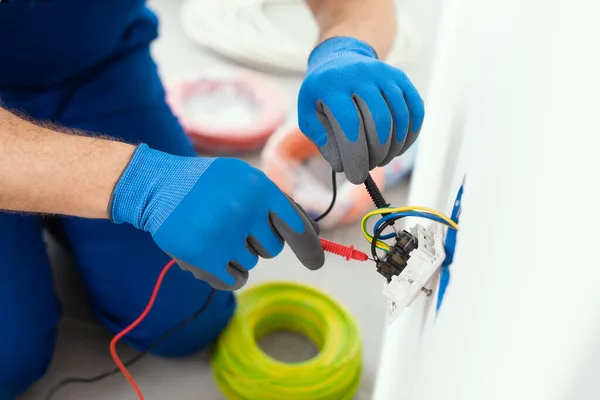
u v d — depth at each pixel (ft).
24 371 3.05
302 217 1.87
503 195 1.11
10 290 2.87
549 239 0.80
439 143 2.65
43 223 3.52
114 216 1.94
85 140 1.97
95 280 3.20
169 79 5.30
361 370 3.36
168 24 6.10
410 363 2.18
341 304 3.69
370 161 2.02
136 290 3.11
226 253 1.80
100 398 3.24
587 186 0.69
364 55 2.38
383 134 1.96
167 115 3.23
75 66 2.80
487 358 1.03
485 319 1.08
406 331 2.50
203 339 3.30
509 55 1.34
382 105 1.97
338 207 3.87
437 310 1.67
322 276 3.85
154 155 1.93
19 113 2.46
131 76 3.00
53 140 1.95
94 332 3.57
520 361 0.85
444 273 1.66
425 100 4.42
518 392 0.84
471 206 1.43
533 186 0.92
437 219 1.65
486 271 1.14
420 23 6.04
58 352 3.45
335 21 2.69
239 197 1.79
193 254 1.77
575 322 0.67
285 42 5.66
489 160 1.32
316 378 3.00
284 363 3.29
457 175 1.84
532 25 1.15
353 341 3.18
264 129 4.57
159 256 3.07
